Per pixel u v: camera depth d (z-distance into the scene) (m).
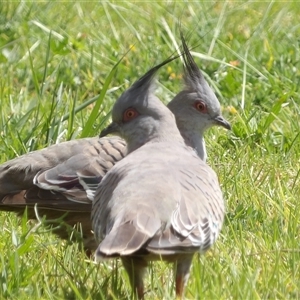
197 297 9.55
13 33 19.50
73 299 9.91
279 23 21.17
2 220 12.17
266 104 16.56
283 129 15.37
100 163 11.72
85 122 14.87
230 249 10.93
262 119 15.41
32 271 10.23
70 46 18.78
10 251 10.66
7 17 20.56
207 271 9.98
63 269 10.35
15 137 14.02
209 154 14.18
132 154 10.31
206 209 9.45
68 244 11.31
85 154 11.80
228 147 14.76
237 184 12.94
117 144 11.96
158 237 8.85
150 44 19.30
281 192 12.48
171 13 21.80
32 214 11.84
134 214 8.91
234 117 15.65
